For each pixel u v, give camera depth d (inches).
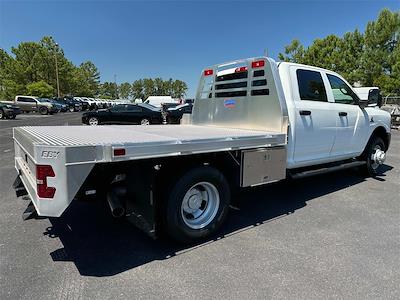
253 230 149.1
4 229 146.7
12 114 946.1
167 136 134.5
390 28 946.7
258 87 181.5
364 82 999.6
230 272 111.3
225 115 210.5
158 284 103.7
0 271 110.0
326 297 97.2
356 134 223.5
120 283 104.0
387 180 247.8
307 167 198.2
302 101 181.0
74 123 780.0
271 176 155.2
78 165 98.0
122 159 104.3
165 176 124.3
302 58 1173.1
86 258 120.8
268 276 108.8
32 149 106.3
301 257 122.5
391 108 761.6
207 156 135.0
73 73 2367.1
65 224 154.3
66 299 94.7
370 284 104.4
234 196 163.0
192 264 117.0
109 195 122.0
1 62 2025.1
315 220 162.2
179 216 126.5
